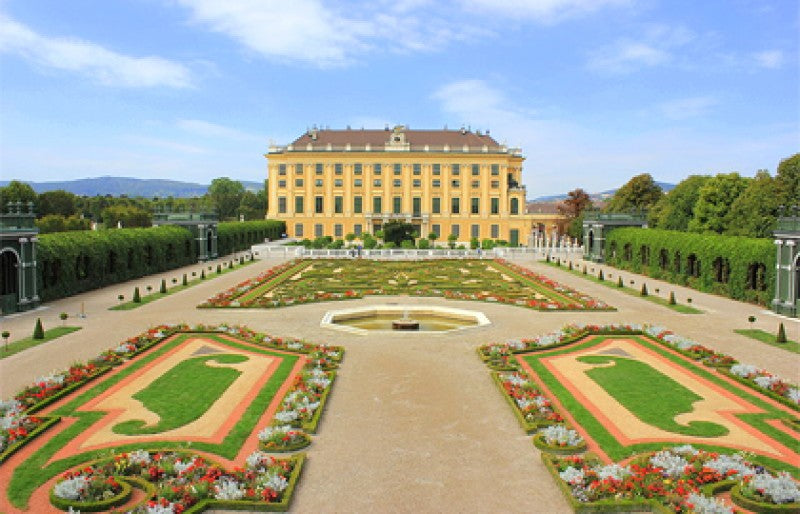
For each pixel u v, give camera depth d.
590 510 16.28
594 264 83.50
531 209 177.25
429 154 123.44
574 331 36.88
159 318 41.47
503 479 18.08
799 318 43.31
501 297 50.12
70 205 128.50
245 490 16.84
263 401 24.42
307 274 64.62
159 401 24.34
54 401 24.05
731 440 20.95
